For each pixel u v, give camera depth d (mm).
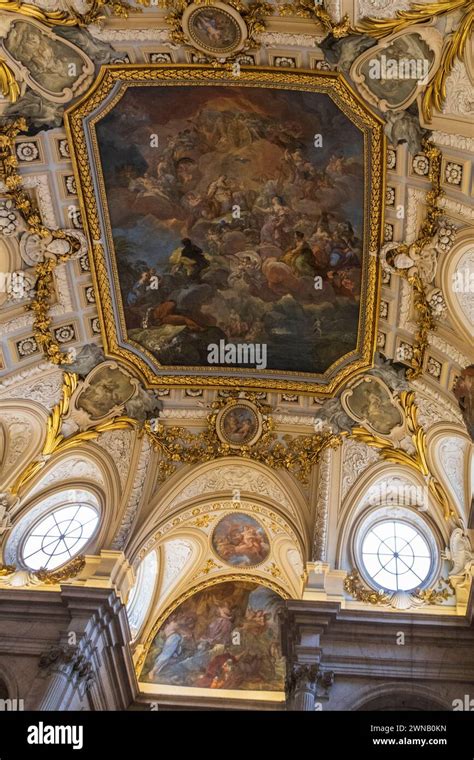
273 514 20594
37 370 19516
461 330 17266
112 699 18266
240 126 17109
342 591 18141
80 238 18438
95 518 20297
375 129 16188
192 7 14688
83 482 20812
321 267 19000
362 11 14141
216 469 20734
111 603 17281
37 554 19703
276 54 15508
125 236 18797
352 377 20109
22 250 18109
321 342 20109
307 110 16469
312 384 20547
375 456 20344
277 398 20797
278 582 22031
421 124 15375
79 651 16312
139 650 21234
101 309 19641
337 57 15133
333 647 16844
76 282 19078
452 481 19172
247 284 19656
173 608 22188
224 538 21844
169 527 20391
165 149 17547
